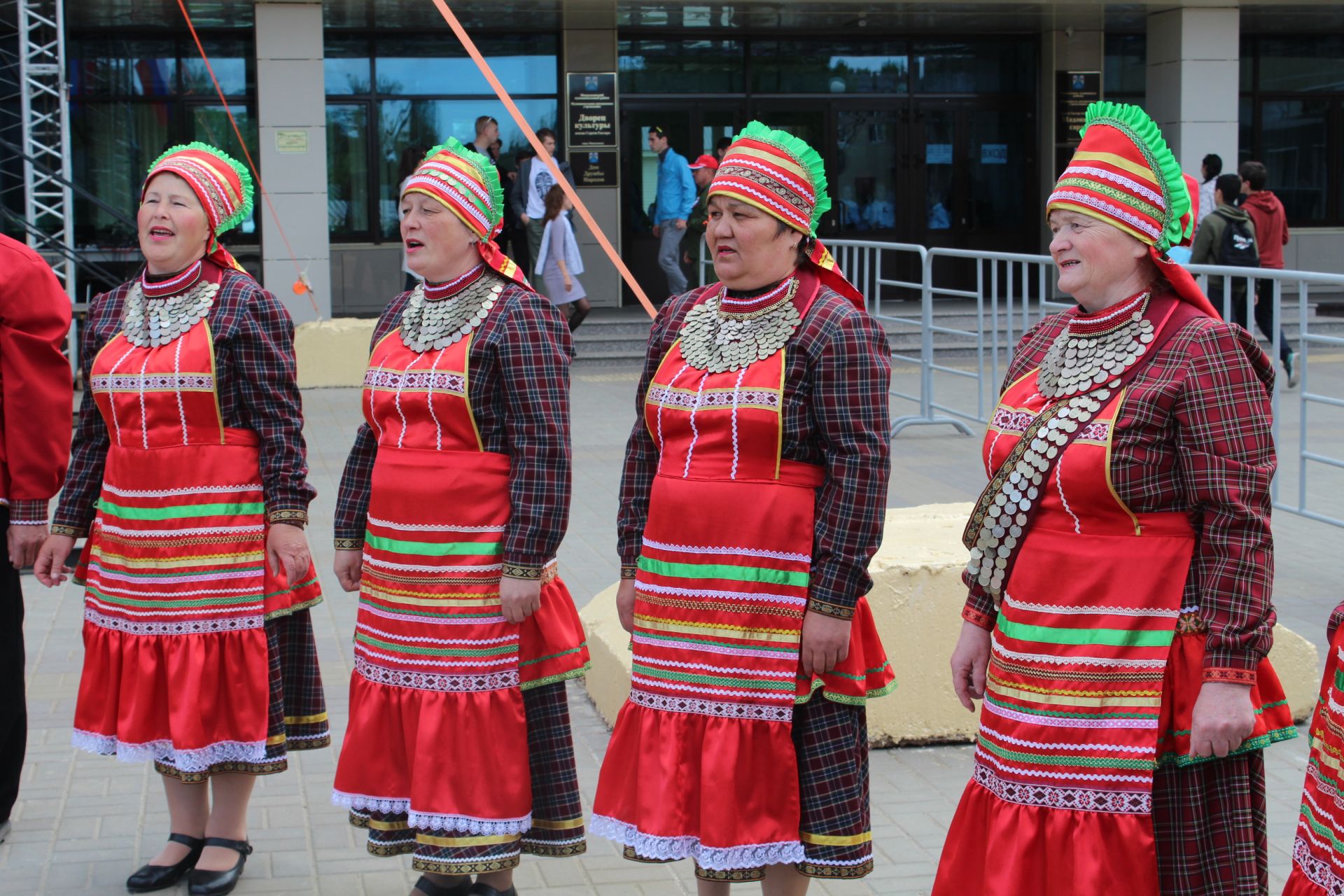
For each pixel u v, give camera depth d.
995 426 3.17
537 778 3.91
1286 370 12.48
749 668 3.41
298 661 4.38
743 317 3.49
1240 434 2.85
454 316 3.83
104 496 4.27
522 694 3.84
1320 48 19.44
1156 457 2.90
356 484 4.09
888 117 18.92
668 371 3.56
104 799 4.92
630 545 3.68
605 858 4.49
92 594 4.30
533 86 17.89
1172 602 2.91
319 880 4.31
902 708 5.29
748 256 3.43
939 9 17.03
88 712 4.29
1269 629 2.83
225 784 4.26
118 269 16.27
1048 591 2.98
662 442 3.57
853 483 3.35
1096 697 2.93
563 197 14.82
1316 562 7.73
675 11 16.92
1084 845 2.91
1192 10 17.08
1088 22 18.19
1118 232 2.95
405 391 3.82
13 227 13.77
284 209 15.53
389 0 15.67
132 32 16.91
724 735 3.40
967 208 19.22
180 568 4.15
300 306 15.65
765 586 3.41
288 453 4.18
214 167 4.26
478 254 3.90
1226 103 17.31
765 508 3.41
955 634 5.28
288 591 4.25
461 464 3.80
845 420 3.36
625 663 5.38
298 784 5.08
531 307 3.80
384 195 17.73
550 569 3.91
